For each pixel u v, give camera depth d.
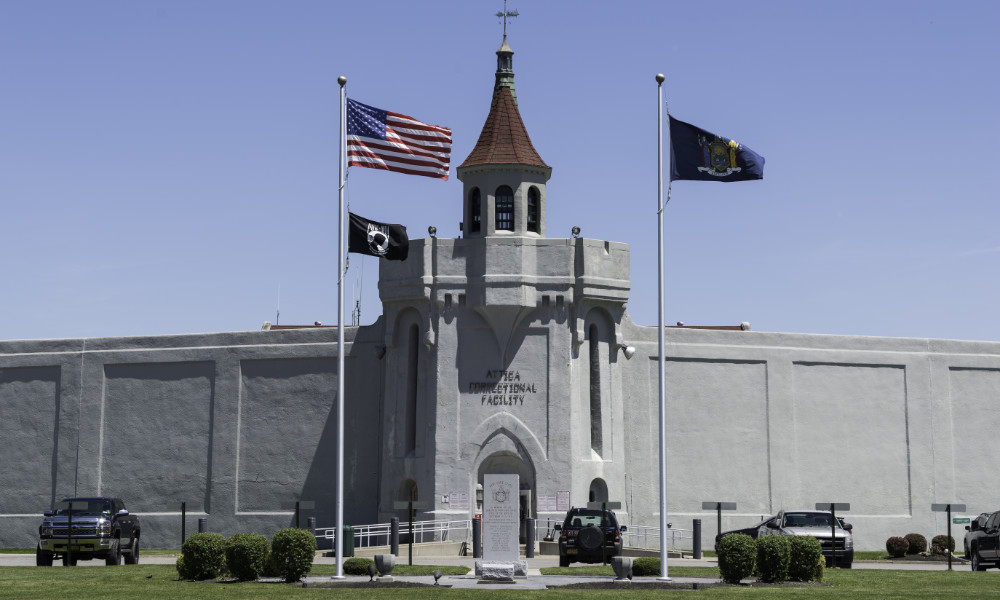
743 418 58.12
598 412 53.78
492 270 52.34
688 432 57.19
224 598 29.03
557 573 37.38
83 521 41.81
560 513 51.38
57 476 60.31
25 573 37.19
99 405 60.28
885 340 60.69
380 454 56.06
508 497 35.75
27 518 60.47
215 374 59.06
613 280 53.84
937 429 60.78
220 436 58.50
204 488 58.50
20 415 61.38
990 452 61.47
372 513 56.03
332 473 56.84
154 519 58.78
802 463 58.69
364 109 38.41
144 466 59.38
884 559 51.41
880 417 60.16
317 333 57.84
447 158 39.50
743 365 58.50
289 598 29.06
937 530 59.94
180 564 34.53
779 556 33.22
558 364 52.44
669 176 37.28
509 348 52.62
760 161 37.31
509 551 35.47
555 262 52.91
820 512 44.81
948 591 30.84
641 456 56.16
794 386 59.09
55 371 61.25
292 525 57.00
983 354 62.00
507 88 55.88
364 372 56.84
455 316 53.00
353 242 38.12
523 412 52.12
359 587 31.88
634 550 49.41
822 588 31.66
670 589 31.33
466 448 52.03
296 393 57.88
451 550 48.44
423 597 29.28
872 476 59.56
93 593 30.23
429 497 52.19
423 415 53.22
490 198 53.66
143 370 60.06
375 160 38.31
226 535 57.75
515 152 53.78
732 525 57.16
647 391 56.69
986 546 40.94
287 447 57.69
